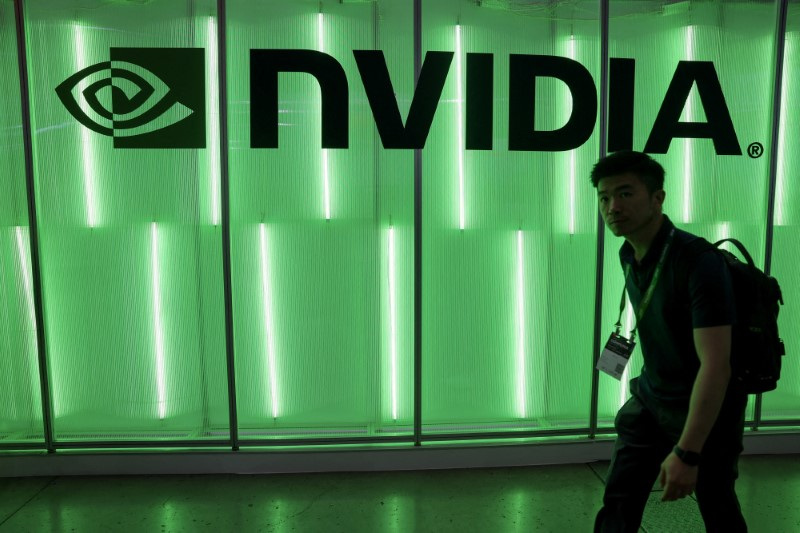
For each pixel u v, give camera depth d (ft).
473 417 11.13
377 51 10.22
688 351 5.33
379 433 10.96
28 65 10.07
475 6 10.43
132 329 10.64
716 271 4.95
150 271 10.54
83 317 10.57
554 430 11.03
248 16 10.20
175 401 10.78
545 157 10.76
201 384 10.77
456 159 10.64
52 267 10.44
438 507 9.40
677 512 9.10
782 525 8.75
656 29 10.68
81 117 10.19
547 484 10.14
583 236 10.94
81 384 10.66
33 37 10.05
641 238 5.61
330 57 10.22
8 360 10.57
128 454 10.46
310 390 10.91
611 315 11.13
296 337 10.80
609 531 6.09
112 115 10.22
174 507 9.39
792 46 10.91
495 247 10.86
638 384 6.10
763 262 11.23
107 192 10.39
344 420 10.99
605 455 10.95
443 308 10.91
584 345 11.14
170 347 10.68
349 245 10.67
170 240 10.50
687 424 4.80
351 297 10.78
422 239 10.75
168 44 10.17
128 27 10.12
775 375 5.25
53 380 10.62
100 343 10.62
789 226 11.24
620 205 5.49
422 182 10.61
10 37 10.09
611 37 10.64
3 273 10.44
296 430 10.93
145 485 10.12
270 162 10.44
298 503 9.53
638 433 6.00
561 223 10.90
